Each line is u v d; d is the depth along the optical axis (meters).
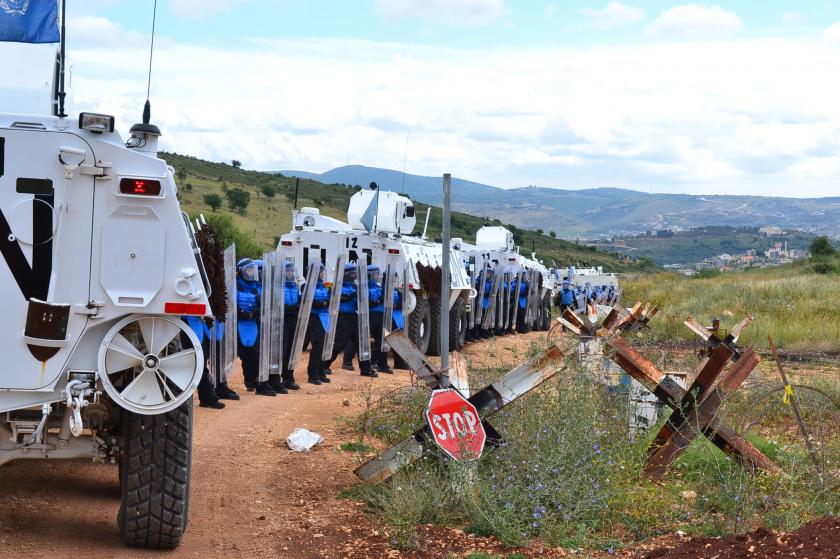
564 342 8.77
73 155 5.98
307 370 17.02
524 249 90.75
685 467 8.74
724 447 8.39
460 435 7.57
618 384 9.79
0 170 5.95
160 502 6.38
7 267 5.98
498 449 7.84
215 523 7.28
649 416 9.63
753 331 24.03
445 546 6.66
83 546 6.54
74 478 8.68
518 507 7.06
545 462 7.52
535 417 8.35
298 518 7.41
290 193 79.81
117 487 8.47
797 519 7.12
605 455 7.99
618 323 12.36
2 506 7.43
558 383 8.62
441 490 7.39
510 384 8.03
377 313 17.61
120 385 6.36
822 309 28.16
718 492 7.91
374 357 17.92
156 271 6.11
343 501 7.88
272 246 47.47
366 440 10.55
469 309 25.30
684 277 67.75
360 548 6.64
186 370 6.25
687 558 5.98
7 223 5.96
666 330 22.62
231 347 13.32
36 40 6.64
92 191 6.05
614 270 106.69
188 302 6.15
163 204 6.12
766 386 10.59
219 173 85.00
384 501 7.39
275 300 14.16
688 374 9.61
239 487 8.41
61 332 6.00
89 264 6.06
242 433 10.87
